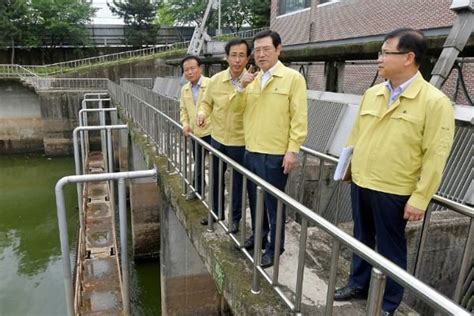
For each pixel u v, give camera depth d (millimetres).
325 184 4984
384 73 2066
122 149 14281
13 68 23672
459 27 3840
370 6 8086
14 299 8711
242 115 3164
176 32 33125
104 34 31984
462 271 2334
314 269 2926
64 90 20812
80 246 6984
